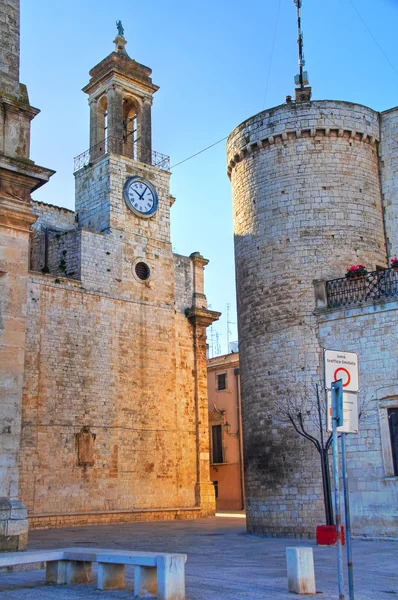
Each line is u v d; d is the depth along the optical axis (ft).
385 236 88.79
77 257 123.34
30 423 109.50
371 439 73.51
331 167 86.53
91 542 76.64
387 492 71.36
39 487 108.47
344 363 35.12
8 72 57.62
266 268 86.58
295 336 82.12
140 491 122.31
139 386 126.62
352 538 72.38
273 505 80.53
